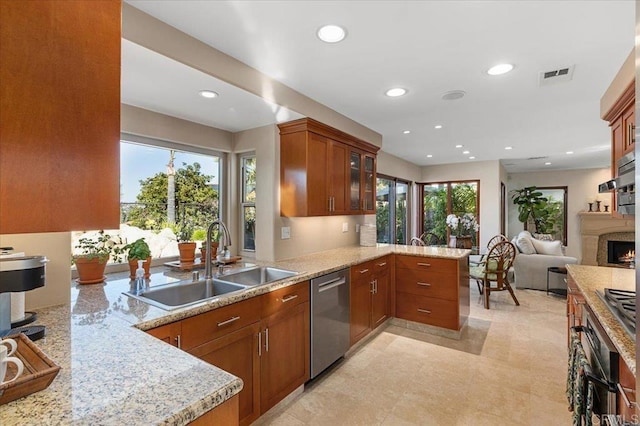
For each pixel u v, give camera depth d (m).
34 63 0.66
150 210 2.66
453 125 3.84
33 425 0.71
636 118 0.79
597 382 1.26
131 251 2.20
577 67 2.30
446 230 7.20
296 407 2.12
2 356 0.81
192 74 1.96
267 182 2.97
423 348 3.02
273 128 2.95
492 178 6.61
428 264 3.39
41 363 0.93
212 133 3.05
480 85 2.63
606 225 7.23
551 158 6.36
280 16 1.70
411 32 1.86
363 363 2.72
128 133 2.47
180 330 1.52
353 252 3.51
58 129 0.69
